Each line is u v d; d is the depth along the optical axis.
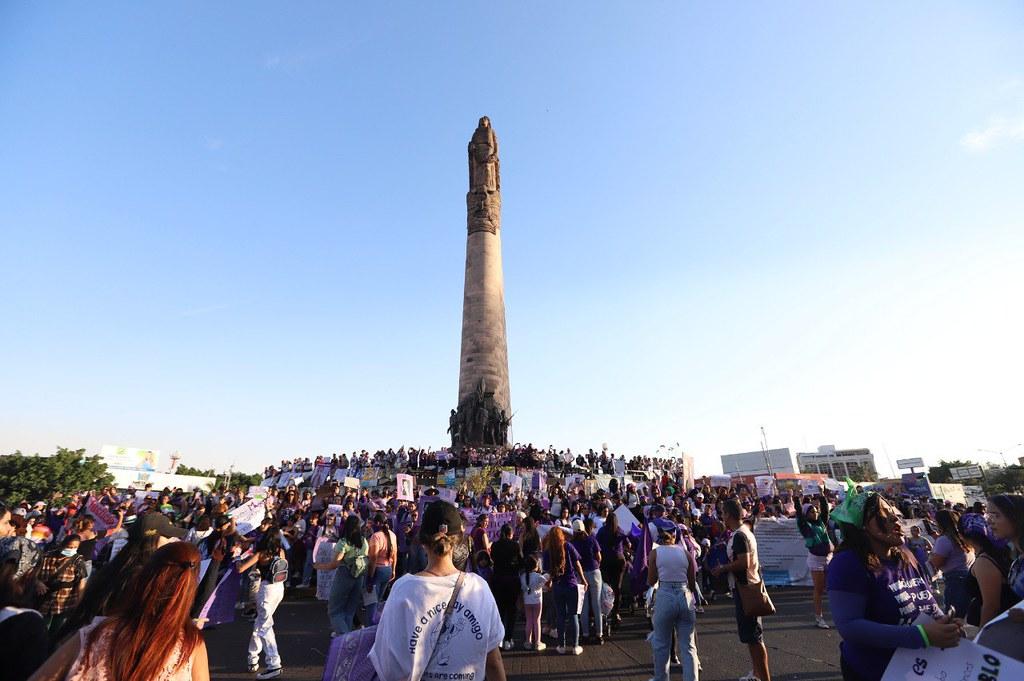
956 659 3.49
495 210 48.56
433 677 3.42
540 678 8.74
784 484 37.31
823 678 8.34
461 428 41.19
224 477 109.50
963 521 6.05
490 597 3.80
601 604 11.67
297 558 17.92
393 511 19.67
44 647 3.60
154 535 5.04
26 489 71.75
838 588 3.94
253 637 9.03
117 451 96.19
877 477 132.75
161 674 2.95
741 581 7.32
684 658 7.33
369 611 11.52
